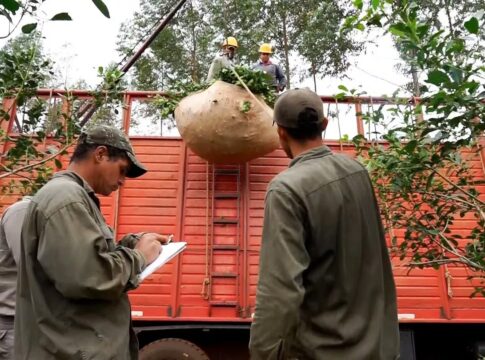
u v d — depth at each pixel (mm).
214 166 5633
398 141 3404
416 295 5348
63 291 1769
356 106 5824
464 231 5496
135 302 5168
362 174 1947
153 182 5609
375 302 1799
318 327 1716
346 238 1793
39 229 1854
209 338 5430
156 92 5852
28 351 1849
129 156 2240
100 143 2170
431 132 3018
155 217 5492
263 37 16062
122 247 2012
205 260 5316
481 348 5371
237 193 5539
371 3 2785
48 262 1783
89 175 2164
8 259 2639
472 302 5336
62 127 4512
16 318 1954
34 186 4391
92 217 1952
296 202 1741
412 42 2531
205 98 5215
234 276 5246
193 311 5152
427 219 3844
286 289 1588
